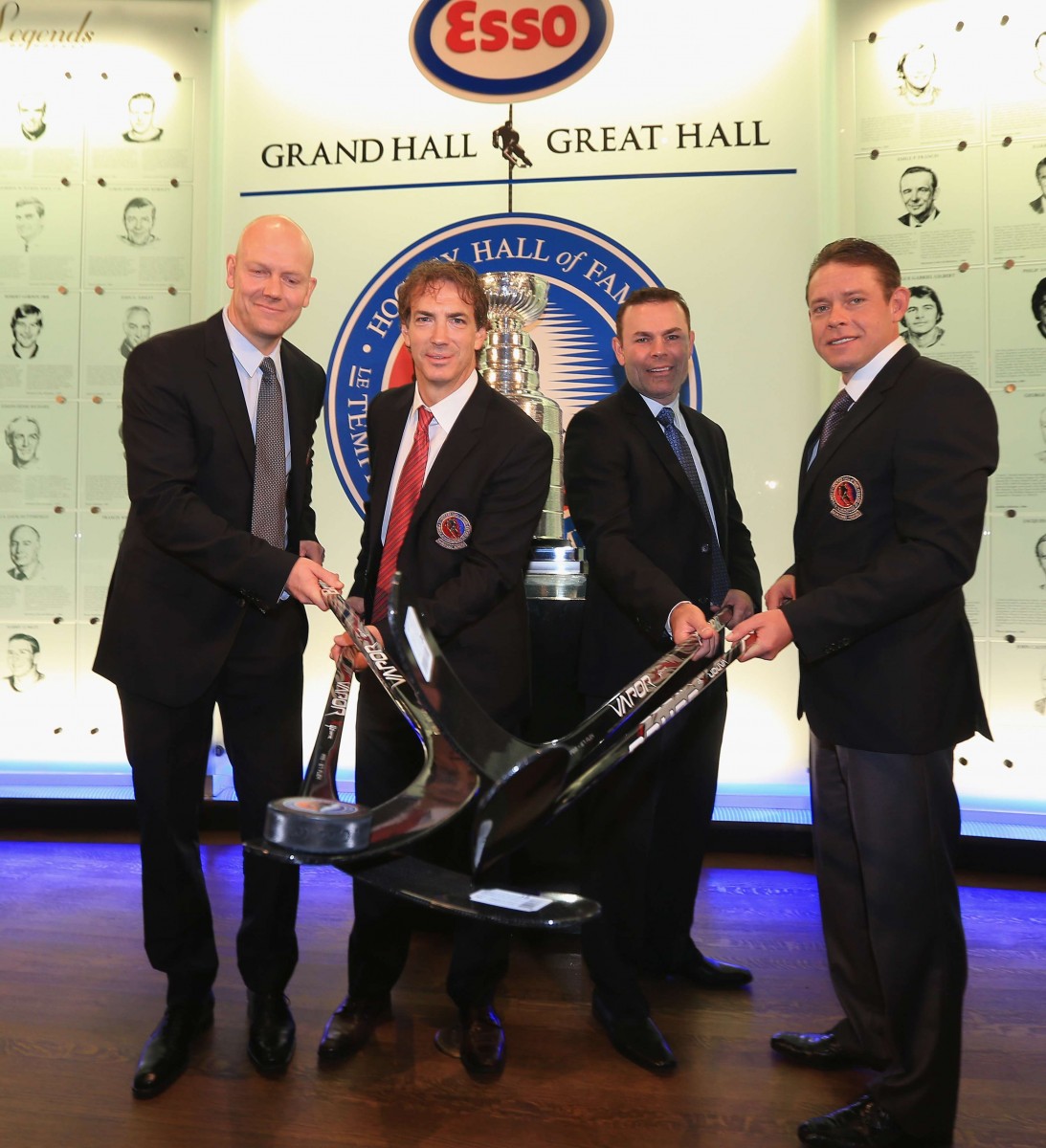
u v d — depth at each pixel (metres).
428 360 2.04
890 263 1.82
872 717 1.69
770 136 3.59
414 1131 1.73
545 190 3.67
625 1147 1.68
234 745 2.08
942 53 3.50
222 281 3.77
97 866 3.31
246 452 2.00
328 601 1.76
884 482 1.74
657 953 2.43
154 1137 1.70
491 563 2.02
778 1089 1.89
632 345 2.33
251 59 3.78
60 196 3.86
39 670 3.84
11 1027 2.12
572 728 2.67
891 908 1.69
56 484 3.84
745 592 2.56
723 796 3.60
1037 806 3.42
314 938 2.66
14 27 3.87
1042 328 3.43
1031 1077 1.94
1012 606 3.45
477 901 1.20
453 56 3.70
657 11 3.64
